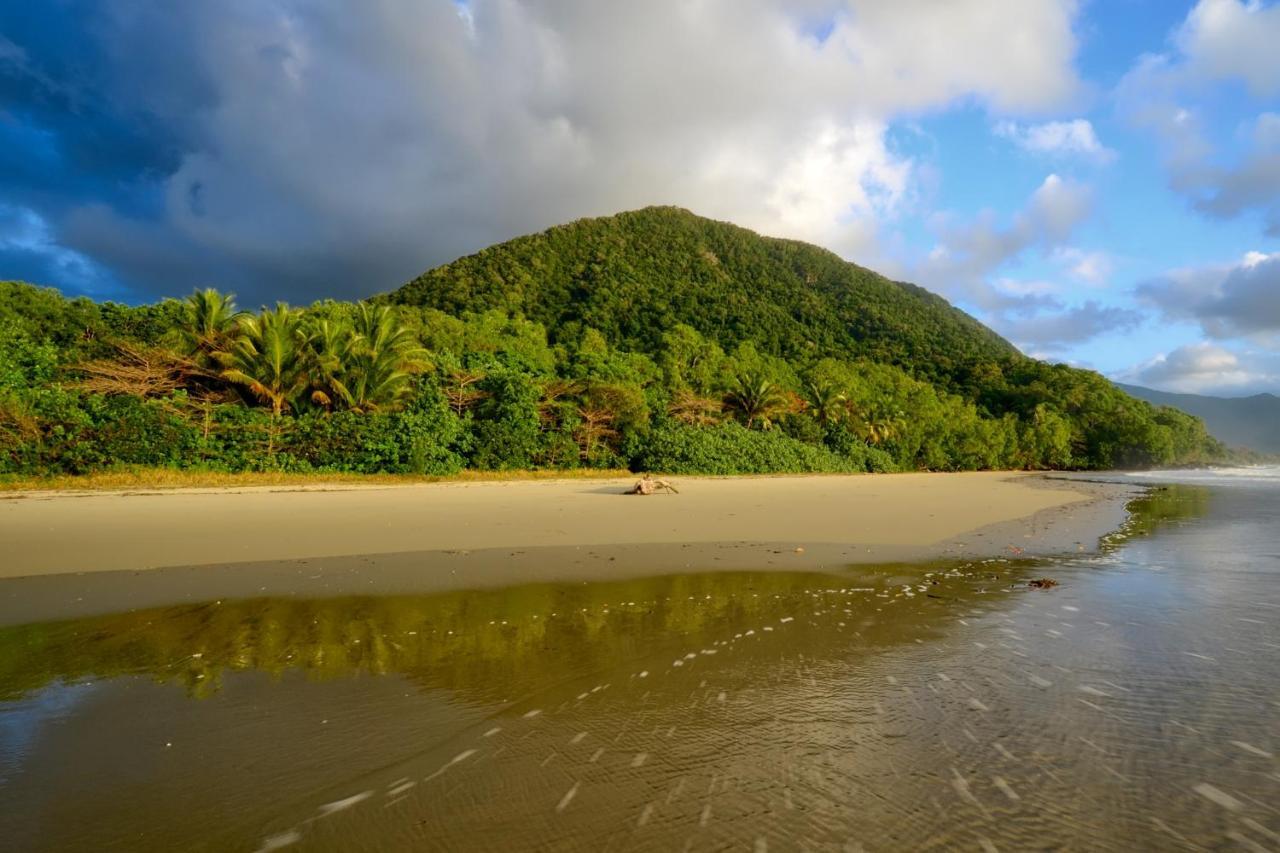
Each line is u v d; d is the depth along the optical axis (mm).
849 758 3357
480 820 2809
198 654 5055
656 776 3176
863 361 90500
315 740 3568
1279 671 4609
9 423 19297
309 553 9688
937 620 6031
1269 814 2850
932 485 32969
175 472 21625
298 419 25078
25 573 8180
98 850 2602
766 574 8375
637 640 5414
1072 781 3121
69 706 4039
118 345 25172
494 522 13562
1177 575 8258
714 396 48812
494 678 4527
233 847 2625
